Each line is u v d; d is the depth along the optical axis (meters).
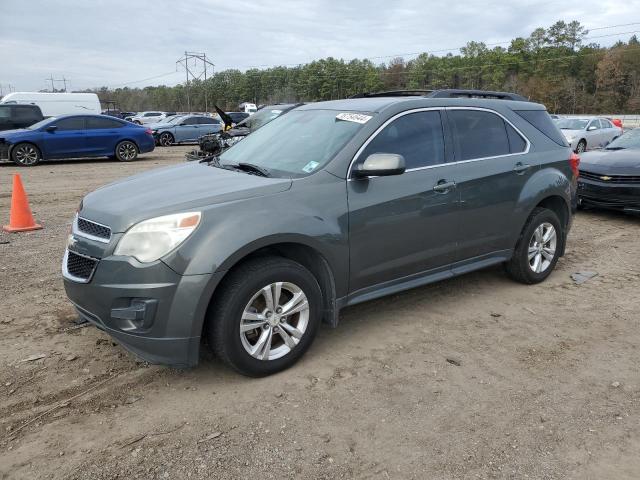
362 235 3.80
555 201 5.40
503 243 4.89
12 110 18.44
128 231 3.14
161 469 2.66
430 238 4.25
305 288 3.54
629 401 3.30
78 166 15.70
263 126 4.89
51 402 3.21
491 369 3.66
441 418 3.09
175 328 3.10
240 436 2.92
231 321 3.25
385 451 2.81
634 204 7.86
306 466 2.69
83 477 2.60
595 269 5.90
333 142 3.95
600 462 2.74
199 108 129.75
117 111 46.00
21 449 2.79
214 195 3.36
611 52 89.88
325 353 3.85
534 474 2.65
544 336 4.18
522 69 99.25
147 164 16.50
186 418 3.07
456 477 2.62
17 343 3.93
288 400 3.26
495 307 4.75
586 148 20.50
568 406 3.23
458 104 4.61
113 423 3.02
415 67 112.12
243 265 3.32
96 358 3.73
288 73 125.38
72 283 3.36
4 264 5.73
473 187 4.48
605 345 4.04
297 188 3.56
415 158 4.18
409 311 4.64
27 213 7.31
